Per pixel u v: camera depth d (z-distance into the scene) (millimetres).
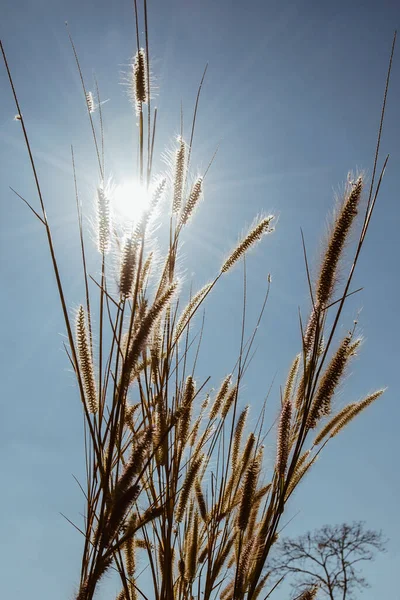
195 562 826
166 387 759
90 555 645
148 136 718
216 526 824
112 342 691
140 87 728
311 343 724
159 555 812
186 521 858
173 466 766
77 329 708
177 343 810
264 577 792
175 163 783
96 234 698
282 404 773
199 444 865
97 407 702
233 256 810
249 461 845
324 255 700
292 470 693
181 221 774
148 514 704
